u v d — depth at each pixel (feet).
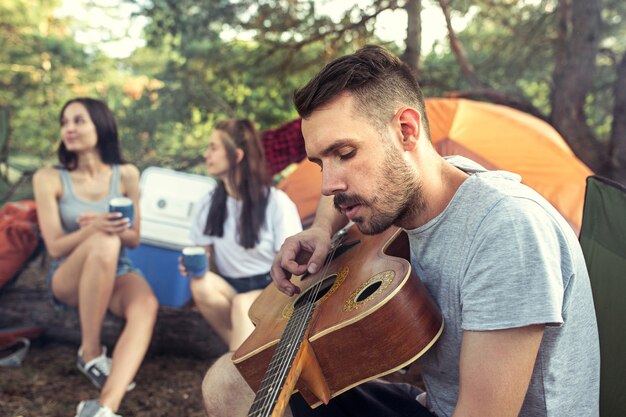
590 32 20.01
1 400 9.68
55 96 21.52
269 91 21.08
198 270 9.90
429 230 4.45
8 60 21.47
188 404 9.82
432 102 13.35
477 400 3.96
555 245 4.06
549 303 3.87
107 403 9.06
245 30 20.56
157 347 11.57
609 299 5.48
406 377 10.56
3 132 17.88
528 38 21.93
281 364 4.23
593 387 4.55
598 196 5.65
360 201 4.29
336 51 20.43
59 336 12.03
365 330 4.36
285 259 5.63
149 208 12.00
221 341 11.52
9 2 21.70
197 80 20.81
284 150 14.35
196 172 20.18
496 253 4.03
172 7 20.67
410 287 4.40
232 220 10.28
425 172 4.40
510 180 4.46
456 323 4.47
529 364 3.95
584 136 19.86
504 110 13.85
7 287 12.39
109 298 10.25
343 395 5.11
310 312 4.89
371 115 4.17
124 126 20.29
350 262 5.46
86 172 11.22
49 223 10.83
